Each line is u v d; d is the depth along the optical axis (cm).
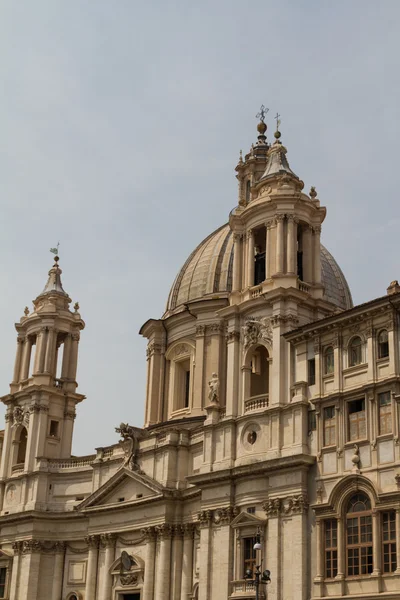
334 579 5512
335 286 8638
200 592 6356
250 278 6981
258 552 5997
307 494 5884
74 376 9312
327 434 5928
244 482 6334
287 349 6450
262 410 6397
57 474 8594
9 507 8769
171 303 8956
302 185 7281
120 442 8044
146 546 7331
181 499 7244
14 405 9194
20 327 9481
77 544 8288
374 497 5438
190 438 7469
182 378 8588
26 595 8144
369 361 5791
